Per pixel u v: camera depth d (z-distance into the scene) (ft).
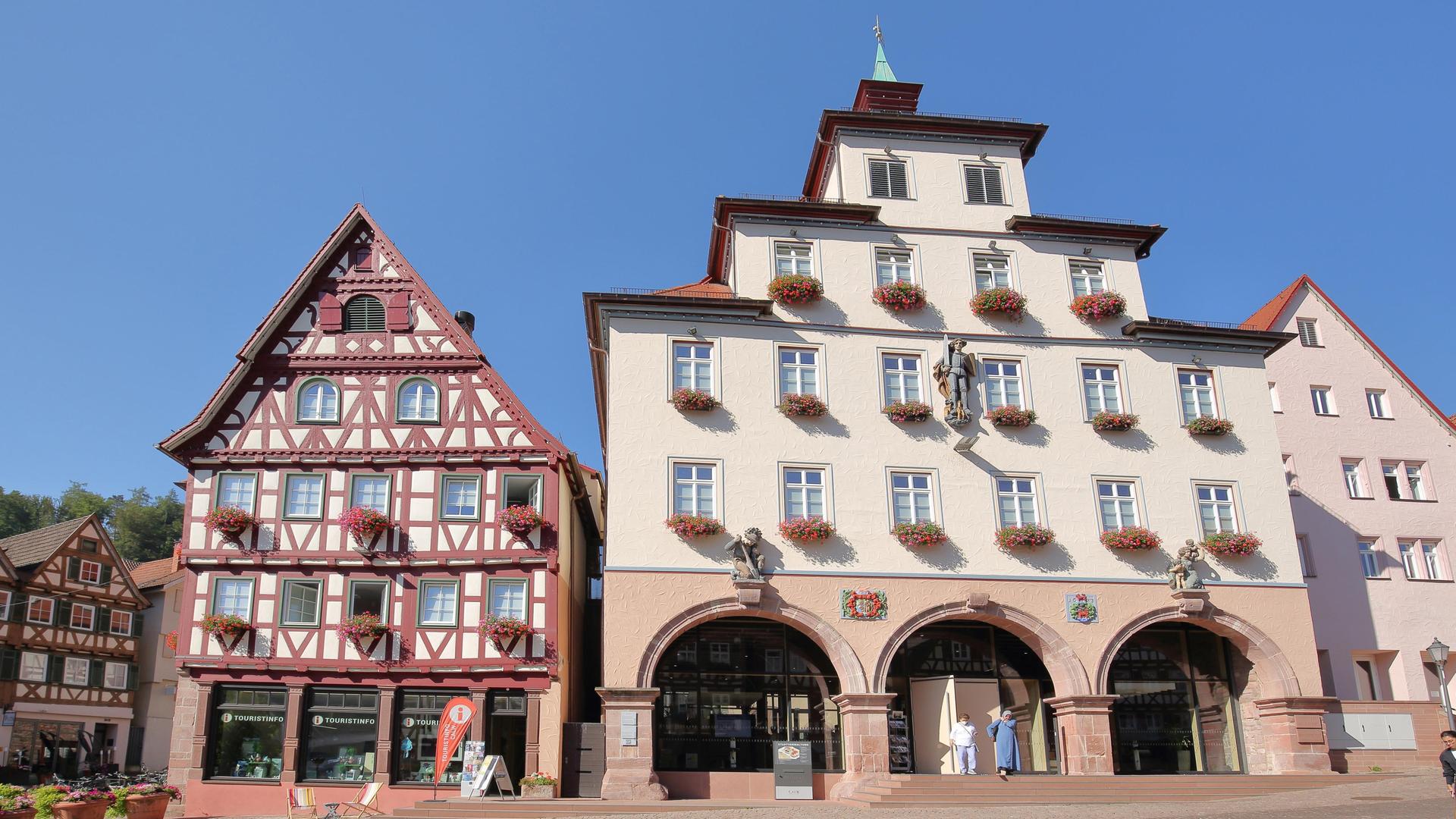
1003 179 91.35
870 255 86.53
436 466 80.53
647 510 76.48
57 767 123.03
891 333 84.33
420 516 79.41
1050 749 80.48
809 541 76.79
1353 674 96.48
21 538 139.33
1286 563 82.89
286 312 83.82
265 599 77.56
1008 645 82.43
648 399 79.30
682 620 74.33
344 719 75.56
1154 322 87.86
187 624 76.84
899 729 79.30
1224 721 82.84
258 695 76.23
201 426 80.43
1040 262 88.84
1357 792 65.72
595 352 92.58
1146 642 83.82
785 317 83.41
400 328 84.12
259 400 82.28
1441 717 83.20
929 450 81.35
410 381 82.84
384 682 75.87
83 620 131.23
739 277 84.53
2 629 120.47
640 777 70.49
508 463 80.43
